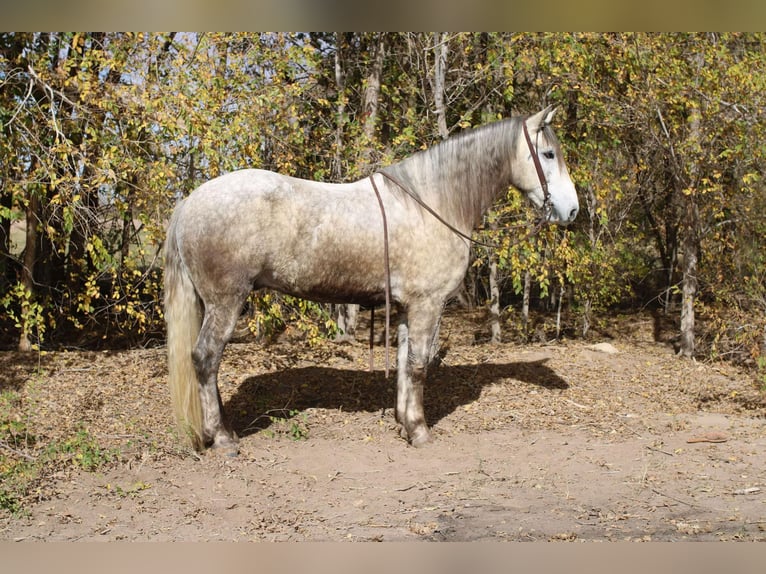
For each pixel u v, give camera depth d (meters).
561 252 9.36
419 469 5.07
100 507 4.27
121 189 7.70
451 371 8.02
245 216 4.84
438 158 5.40
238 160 7.64
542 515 4.23
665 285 14.50
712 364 8.92
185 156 7.94
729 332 9.24
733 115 8.64
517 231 9.43
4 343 9.16
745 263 8.69
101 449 5.23
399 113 10.03
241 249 4.86
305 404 6.71
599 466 5.16
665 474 4.97
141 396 6.83
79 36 7.56
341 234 5.09
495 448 5.57
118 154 7.38
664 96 9.03
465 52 9.48
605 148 10.16
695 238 9.41
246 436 5.70
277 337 9.43
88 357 8.27
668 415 6.60
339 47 9.81
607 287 10.71
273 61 8.08
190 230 4.86
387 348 5.19
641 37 9.08
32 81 7.34
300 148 8.35
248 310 9.22
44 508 4.23
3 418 5.77
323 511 4.29
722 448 5.58
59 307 8.82
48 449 5.04
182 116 7.21
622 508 4.33
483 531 3.98
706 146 8.98
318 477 4.89
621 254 11.23
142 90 7.38
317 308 8.50
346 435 5.85
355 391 7.11
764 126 8.34
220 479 4.77
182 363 4.98
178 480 4.73
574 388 7.52
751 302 8.77
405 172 5.39
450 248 5.37
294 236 4.99
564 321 12.50
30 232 8.24
